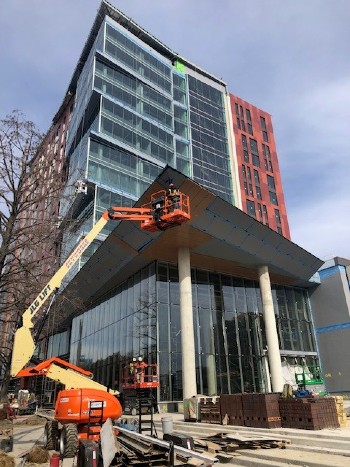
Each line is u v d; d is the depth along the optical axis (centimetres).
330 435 1141
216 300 2988
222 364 2736
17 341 1214
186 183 2180
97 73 5169
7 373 1686
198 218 2377
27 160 1627
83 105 5325
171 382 2392
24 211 1695
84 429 1178
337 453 987
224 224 2519
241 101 7900
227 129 7338
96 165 4419
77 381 1355
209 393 2553
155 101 5938
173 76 6794
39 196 1650
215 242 2609
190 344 2441
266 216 7056
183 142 6212
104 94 5009
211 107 7250
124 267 2880
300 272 3406
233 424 1552
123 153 4850
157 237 2461
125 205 4403
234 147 7144
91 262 3061
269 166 7669
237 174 6900
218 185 6556
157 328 2494
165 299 2638
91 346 3550
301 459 931
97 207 4097
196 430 1575
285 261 3144
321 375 3525
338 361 3469
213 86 7575
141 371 1978
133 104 5472
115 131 4875
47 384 4047
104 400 1205
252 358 2955
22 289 1628
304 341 3569
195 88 7144
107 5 6034
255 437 1174
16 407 2817
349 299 3562
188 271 2612
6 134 1584
